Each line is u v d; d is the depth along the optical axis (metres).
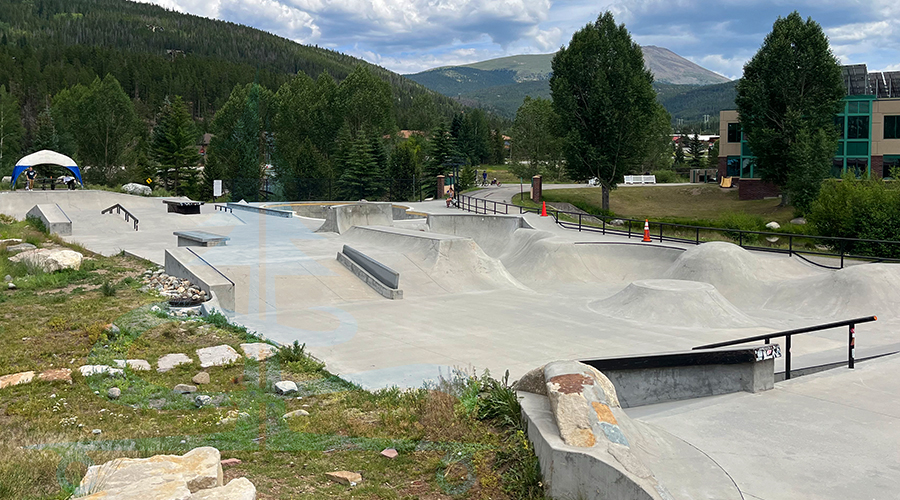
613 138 43.38
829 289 16.55
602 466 5.03
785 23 42.47
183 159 59.78
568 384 6.10
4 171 56.38
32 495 5.05
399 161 57.56
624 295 16.42
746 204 48.53
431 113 123.88
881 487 5.58
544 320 14.84
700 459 5.89
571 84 44.47
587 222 36.81
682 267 19.23
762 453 6.36
